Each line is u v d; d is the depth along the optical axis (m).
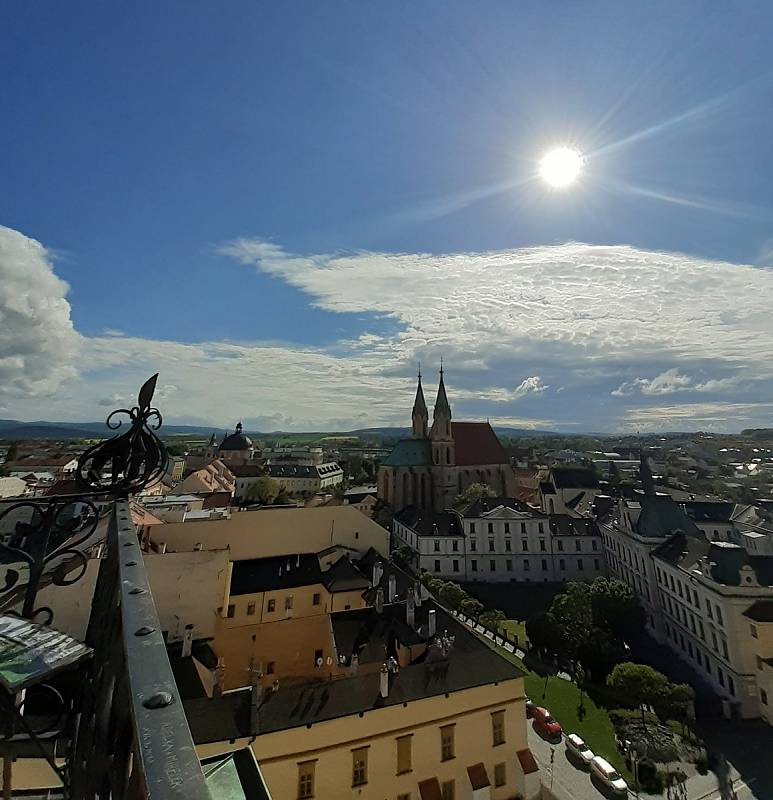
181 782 1.55
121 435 6.85
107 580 4.81
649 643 54.25
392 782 22.55
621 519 67.88
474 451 116.56
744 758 33.59
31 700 4.10
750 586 41.69
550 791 29.72
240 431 192.88
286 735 21.20
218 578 34.84
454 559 76.19
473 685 24.78
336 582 39.88
